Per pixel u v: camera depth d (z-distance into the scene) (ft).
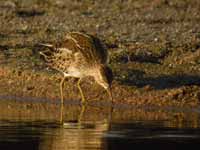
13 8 88.07
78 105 59.21
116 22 82.89
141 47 71.72
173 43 73.31
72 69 60.08
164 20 84.69
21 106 58.03
